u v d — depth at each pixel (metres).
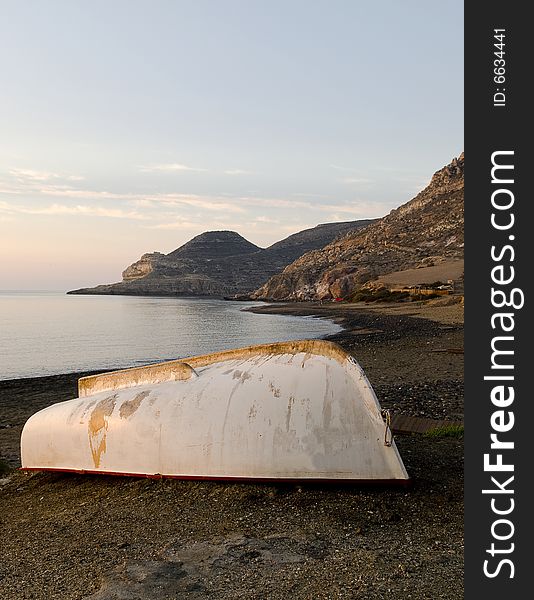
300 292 115.25
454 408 10.66
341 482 5.63
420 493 5.51
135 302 131.00
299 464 5.70
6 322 57.06
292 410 5.89
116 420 6.64
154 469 6.31
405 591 3.82
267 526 4.99
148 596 3.94
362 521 4.98
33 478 7.41
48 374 23.19
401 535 4.70
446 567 4.14
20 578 4.44
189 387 6.55
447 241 116.00
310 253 160.75
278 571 4.18
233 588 3.98
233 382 6.36
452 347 21.03
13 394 17.53
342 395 5.81
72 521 5.59
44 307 98.81
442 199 150.00
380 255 118.44
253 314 71.12
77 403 7.22
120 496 6.09
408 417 9.38
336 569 4.16
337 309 66.81
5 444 10.84
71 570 4.47
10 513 6.24
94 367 25.27
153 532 5.05
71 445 6.97
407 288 73.19
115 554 4.67
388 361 18.14
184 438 6.17
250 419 5.98
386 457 5.57
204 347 32.72
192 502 5.64
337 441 5.68
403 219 149.12
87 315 71.25
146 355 29.47
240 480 5.88
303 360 6.25
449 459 6.59
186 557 4.49
